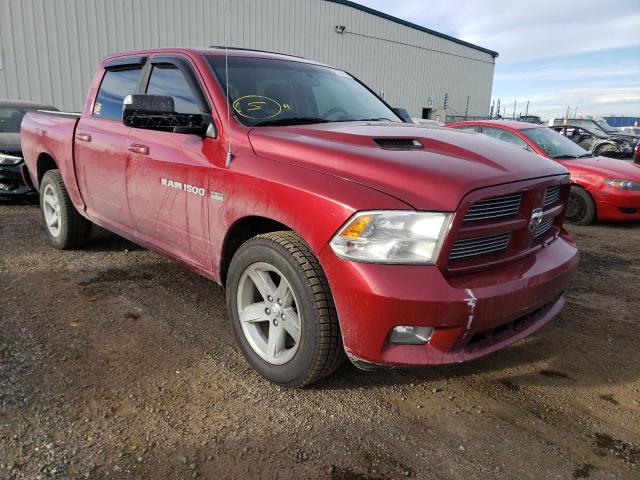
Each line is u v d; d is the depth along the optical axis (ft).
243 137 9.41
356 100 12.76
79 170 14.05
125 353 9.74
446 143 8.91
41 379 8.68
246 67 11.26
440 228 7.05
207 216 9.70
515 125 26.91
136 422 7.66
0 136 23.88
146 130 11.46
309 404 8.36
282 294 8.46
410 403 8.54
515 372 9.75
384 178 7.47
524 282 7.90
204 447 7.18
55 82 42.27
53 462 6.73
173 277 13.99
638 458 7.36
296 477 6.70
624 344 11.11
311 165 8.13
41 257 15.39
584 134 38.58
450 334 7.20
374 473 6.84
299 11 61.87
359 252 7.09
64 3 41.81
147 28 47.19
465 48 95.55
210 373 9.16
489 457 7.26
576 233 22.72
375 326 7.04
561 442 7.67
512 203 8.12
